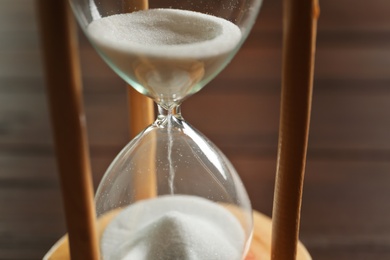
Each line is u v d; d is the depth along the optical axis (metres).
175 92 0.27
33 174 0.46
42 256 0.40
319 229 0.41
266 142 0.48
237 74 0.56
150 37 0.25
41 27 0.23
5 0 0.68
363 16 0.62
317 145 0.48
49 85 0.23
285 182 0.26
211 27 0.25
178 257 0.28
